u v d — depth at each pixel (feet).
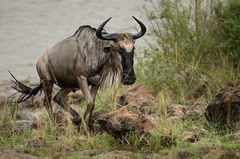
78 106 158.20
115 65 132.16
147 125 119.65
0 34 295.07
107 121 120.57
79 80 135.85
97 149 120.47
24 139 127.85
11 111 150.61
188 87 155.33
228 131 122.42
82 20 316.19
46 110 151.53
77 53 135.95
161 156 110.83
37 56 252.21
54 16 328.70
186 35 163.94
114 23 295.48
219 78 154.10
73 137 124.88
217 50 160.66
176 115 135.23
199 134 122.31
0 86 180.65
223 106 124.88
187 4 175.01
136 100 140.77
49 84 143.23
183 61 160.86
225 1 164.66
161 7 175.01
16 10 347.97
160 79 158.10
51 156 116.26
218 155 106.32
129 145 118.93
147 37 222.28
